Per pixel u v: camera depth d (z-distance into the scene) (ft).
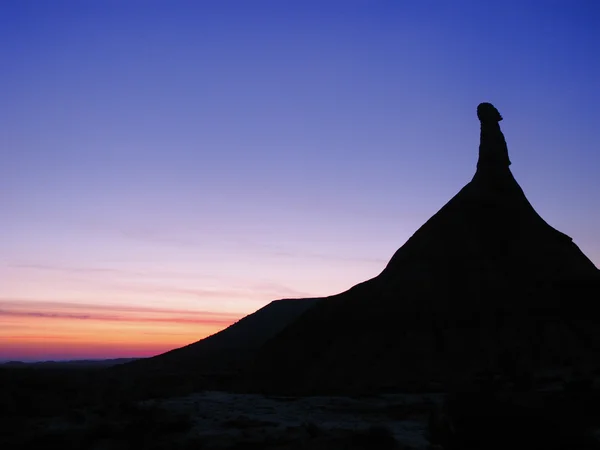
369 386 193.16
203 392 197.77
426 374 206.49
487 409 84.43
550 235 265.34
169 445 92.17
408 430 109.40
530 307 227.40
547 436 81.15
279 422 120.78
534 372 181.16
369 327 236.63
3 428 106.63
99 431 101.09
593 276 241.14
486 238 259.19
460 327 223.51
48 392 155.02
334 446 90.02
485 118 294.87
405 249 275.59
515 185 280.92
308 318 262.26
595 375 163.84
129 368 363.56
